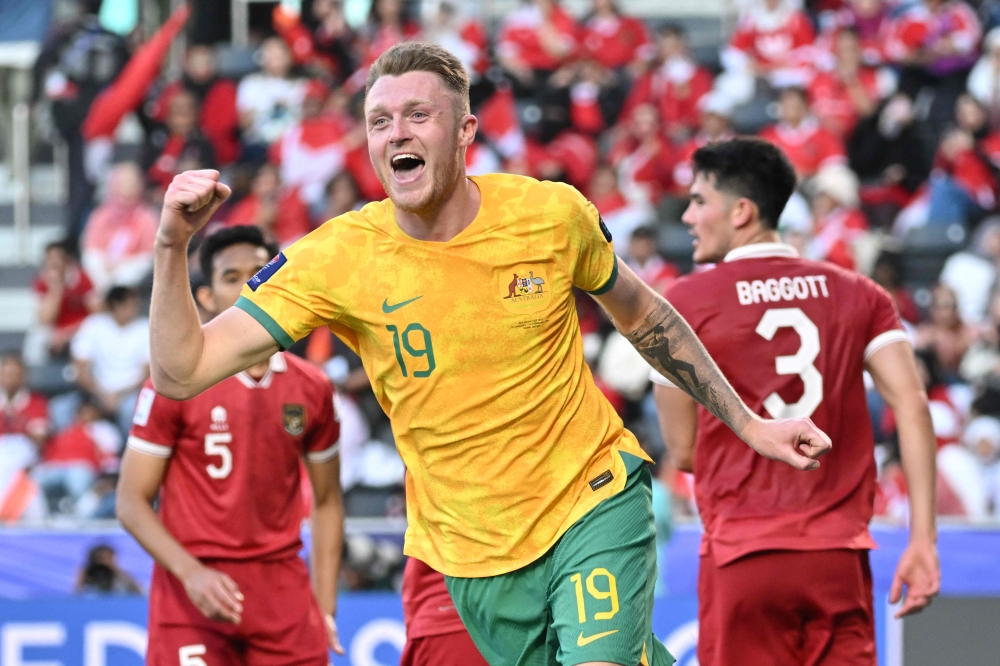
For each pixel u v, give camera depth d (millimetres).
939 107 36188
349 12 40938
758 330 12203
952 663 18109
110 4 40344
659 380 12719
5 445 28406
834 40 37938
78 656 17953
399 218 9211
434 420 9273
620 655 9125
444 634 13094
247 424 13633
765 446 9617
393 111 8891
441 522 9570
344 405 26781
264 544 13703
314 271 9055
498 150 36688
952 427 26609
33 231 40031
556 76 37219
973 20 37594
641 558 9492
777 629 11977
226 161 36969
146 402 13578
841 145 34375
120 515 13477
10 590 18891
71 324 33219
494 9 45938
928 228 33125
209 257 13820
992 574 18641
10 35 42188
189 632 13539
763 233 12750
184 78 38000
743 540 11922
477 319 9109
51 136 40344
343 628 18125
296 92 37375
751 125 36594
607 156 35594
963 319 30281
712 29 45656
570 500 9445
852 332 12250
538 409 9273
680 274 31641
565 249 9273
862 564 12141
